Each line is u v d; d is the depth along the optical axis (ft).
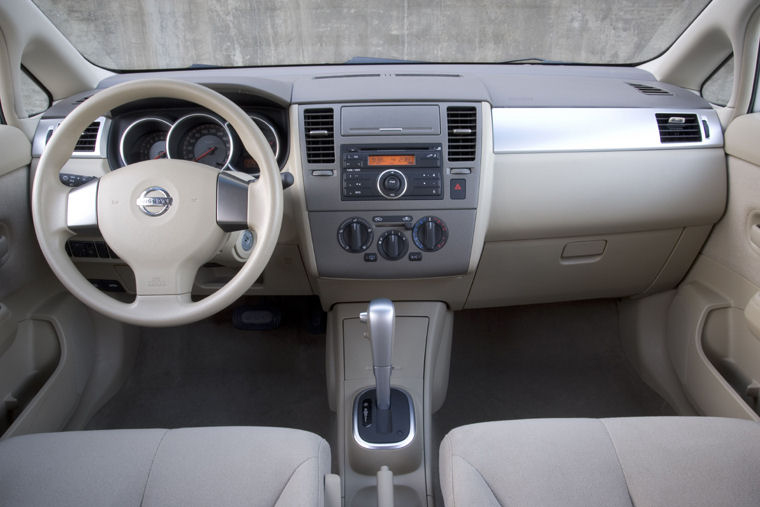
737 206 4.32
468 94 3.92
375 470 4.08
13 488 2.59
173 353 5.95
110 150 4.05
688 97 4.55
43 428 4.23
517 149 4.09
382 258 4.09
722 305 4.57
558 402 5.47
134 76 5.07
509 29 8.24
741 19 4.03
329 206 3.96
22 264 4.18
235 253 3.52
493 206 4.20
